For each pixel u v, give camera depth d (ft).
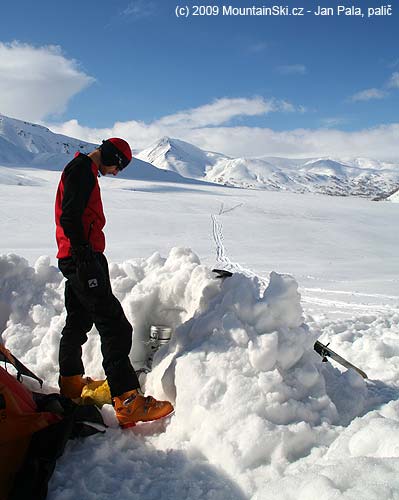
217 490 7.08
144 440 8.71
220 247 74.23
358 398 9.34
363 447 7.04
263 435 7.74
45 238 76.33
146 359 11.20
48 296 13.08
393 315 21.36
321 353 11.52
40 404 8.75
